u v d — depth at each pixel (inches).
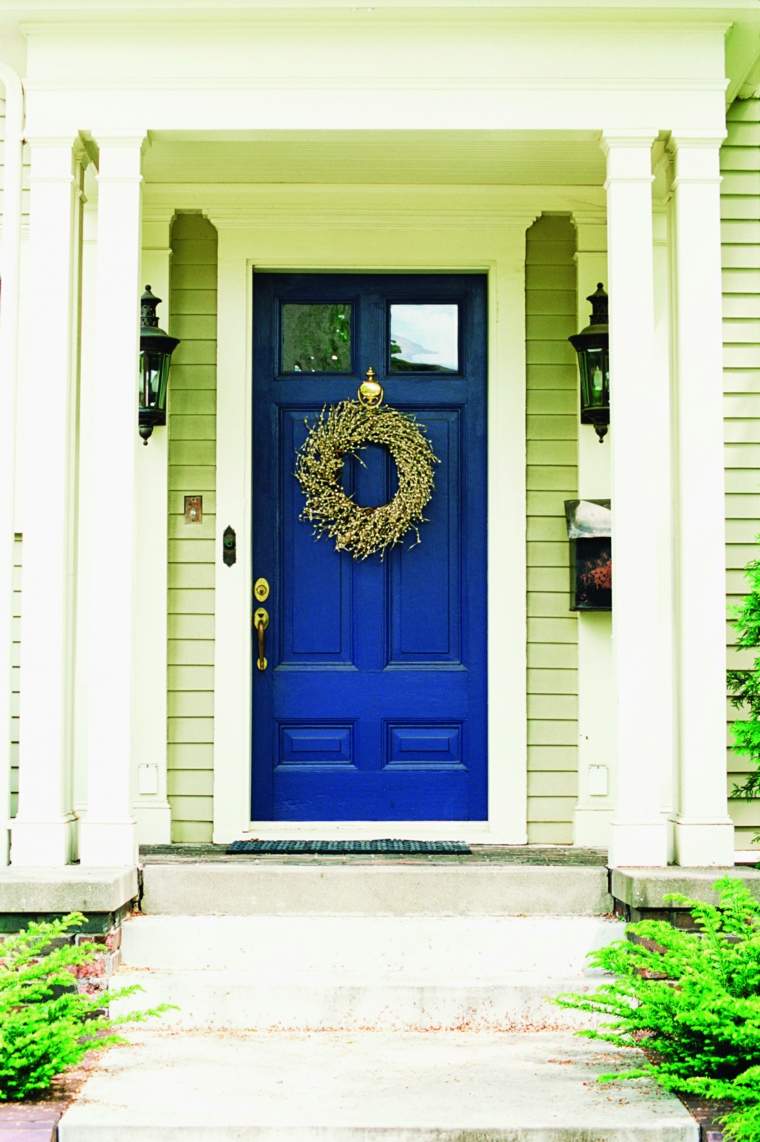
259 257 229.8
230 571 226.7
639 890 174.4
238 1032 169.9
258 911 184.9
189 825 225.1
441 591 231.9
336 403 232.7
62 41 189.3
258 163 216.7
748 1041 138.5
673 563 193.9
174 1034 169.0
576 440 230.2
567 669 228.8
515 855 208.4
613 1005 153.2
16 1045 139.9
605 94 189.3
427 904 185.0
